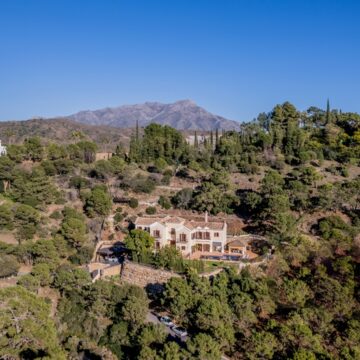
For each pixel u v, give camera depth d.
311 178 106.81
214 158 128.00
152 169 125.56
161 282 72.06
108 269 78.44
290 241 80.06
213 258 80.06
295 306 61.72
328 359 46.44
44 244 74.81
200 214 100.50
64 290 69.12
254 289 62.25
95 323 61.72
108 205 97.69
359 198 95.94
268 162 127.31
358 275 68.19
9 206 89.88
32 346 39.88
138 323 59.03
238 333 56.12
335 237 80.50
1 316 40.16
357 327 53.56
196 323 56.38
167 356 46.31
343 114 164.00
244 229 92.69
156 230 84.75
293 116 160.00
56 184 110.38
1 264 70.25
